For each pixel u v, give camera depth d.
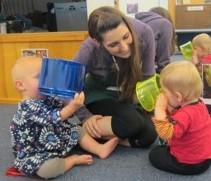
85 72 1.25
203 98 1.41
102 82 1.42
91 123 1.34
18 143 1.17
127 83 1.35
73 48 1.91
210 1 3.83
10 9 2.92
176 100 1.13
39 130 1.17
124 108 1.34
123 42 1.18
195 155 1.12
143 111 1.41
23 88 1.19
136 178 1.12
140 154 1.30
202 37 1.88
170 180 1.11
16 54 1.99
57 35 1.90
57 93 1.13
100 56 1.33
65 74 1.12
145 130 1.32
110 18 1.15
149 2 2.89
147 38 1.36
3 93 2.07
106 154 1.27
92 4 2.31
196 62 1.74
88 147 1.30
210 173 1.15
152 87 1.34
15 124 1.17
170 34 1.79
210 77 1.41
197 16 3.59
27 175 1.16
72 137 1.25
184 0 3.77
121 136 1.30
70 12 2.36
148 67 1.38
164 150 1.19
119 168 1.20
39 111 1.15
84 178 1.14
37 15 2.63
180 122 1.08
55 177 1.15
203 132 1.12
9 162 1.28
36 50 1.96
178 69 1.11
